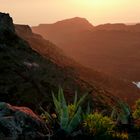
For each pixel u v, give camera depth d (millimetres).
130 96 109688
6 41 73000
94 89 72000
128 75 187250
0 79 51062
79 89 61031
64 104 10656
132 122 12023
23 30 149750
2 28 76938
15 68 57906
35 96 46969
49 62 73812
